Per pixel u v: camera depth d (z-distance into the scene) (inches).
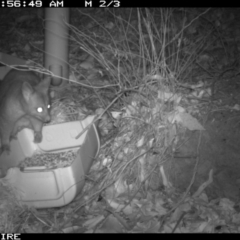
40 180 57.5
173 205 57.6
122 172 61.3
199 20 92.1
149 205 57.8
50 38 75.1
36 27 103.5
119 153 62.9
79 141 63.4
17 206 58.0
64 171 57.1
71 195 57.5
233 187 60.2
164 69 63.7
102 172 62.6
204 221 55.2
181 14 94.1
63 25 74.7
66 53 76.4
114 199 58.9
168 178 61.9
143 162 61.6
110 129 69.1
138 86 63.6
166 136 62.1
